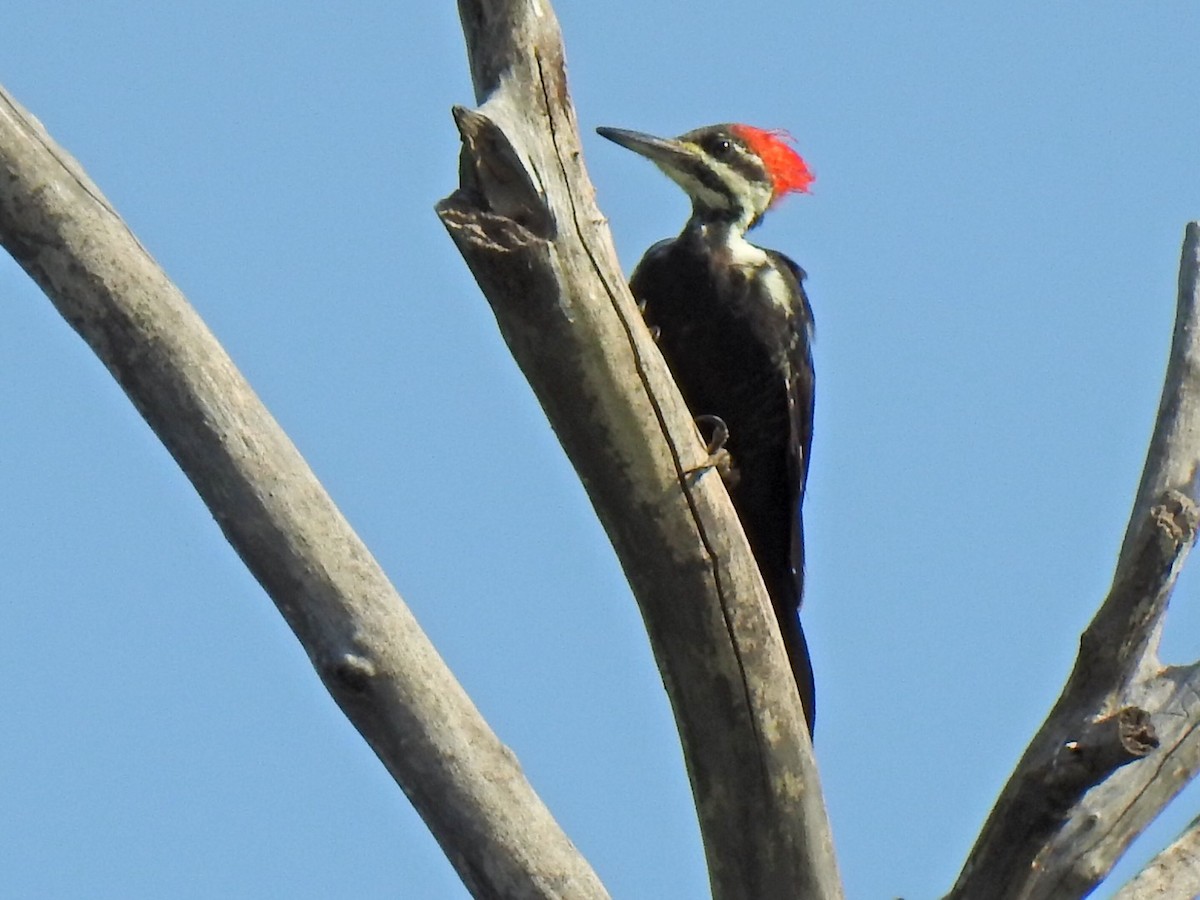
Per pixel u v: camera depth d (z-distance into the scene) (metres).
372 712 7.66
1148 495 10.16
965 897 8.43
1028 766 8.32
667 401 7.61
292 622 7.65
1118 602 8.43
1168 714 9.38
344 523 7.66
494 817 7.74
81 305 7.51
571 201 7.14
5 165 7.45
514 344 7.43
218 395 7.53
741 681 8.12
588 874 7.87
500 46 7.12
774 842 8.47
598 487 7.81
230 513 7.54
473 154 7.05
